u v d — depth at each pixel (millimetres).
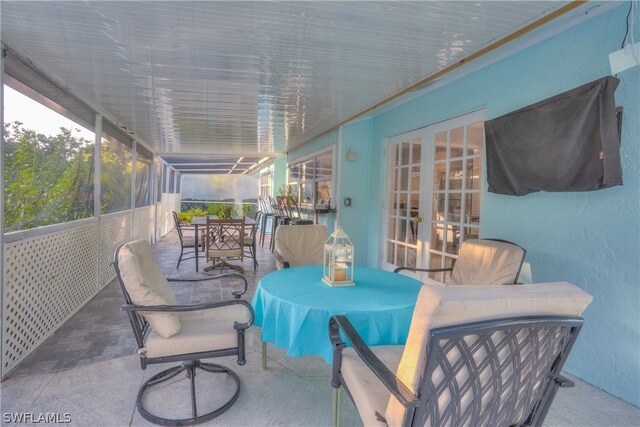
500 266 2564
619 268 2182
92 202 4141
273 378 2369
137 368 2445
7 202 2432
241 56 2830
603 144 2141
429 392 1096
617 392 2197
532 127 2668
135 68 3039
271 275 2525
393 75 3275
